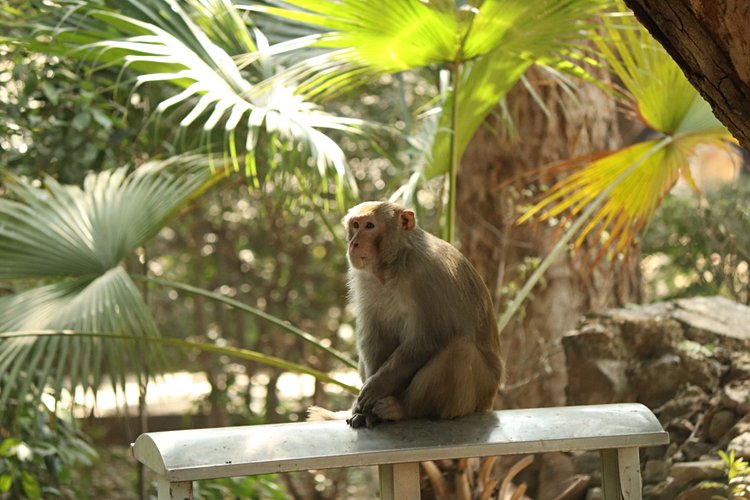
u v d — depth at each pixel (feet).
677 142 23.24
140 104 31.83
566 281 29.07
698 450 23.40
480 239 29.96
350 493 43.14
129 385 50.14
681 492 22.18
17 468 26.55
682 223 39.60
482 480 22.33
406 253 17.52
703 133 22.68
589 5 19.19
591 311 27.58
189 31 22.48
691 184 24.63
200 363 50.60
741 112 12.11
